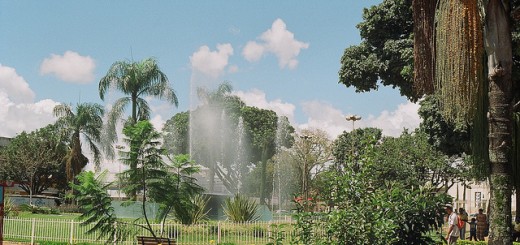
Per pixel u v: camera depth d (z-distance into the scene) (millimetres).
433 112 20703
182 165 16672
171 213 21234
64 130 54781
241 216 24312
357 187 8422
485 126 9758
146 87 44750
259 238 20516
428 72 9844
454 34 8281
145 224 19672
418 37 9945
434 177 56719
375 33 22500
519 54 17000
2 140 72438
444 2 8500
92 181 15188
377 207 8195
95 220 15438
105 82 44625
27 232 22031
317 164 62562
